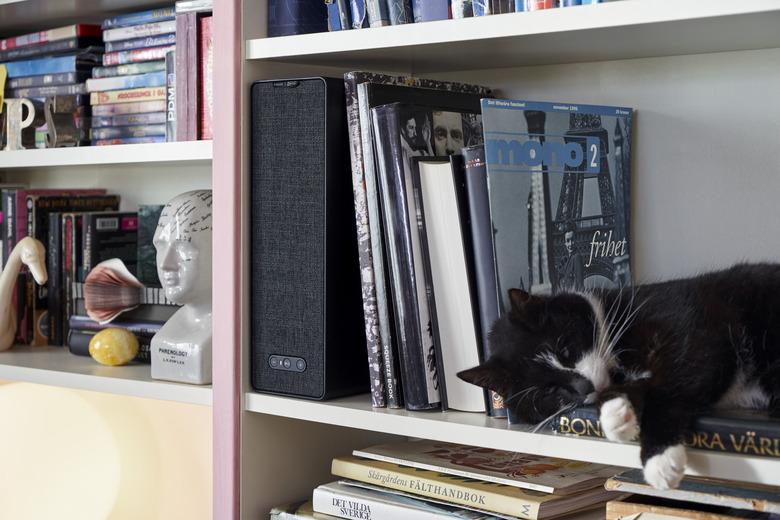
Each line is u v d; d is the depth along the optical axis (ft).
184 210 4.28
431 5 3.49
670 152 3.84
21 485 5.79
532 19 3.14
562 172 3.44
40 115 5.05
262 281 3.84
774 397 2.96
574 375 3.13
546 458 3.78
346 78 3.59
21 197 5.40
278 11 3.87
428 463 3.67
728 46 3.52
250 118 3.85
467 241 3.40
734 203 3.69
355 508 3.63
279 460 4.07
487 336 3.35
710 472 2.74
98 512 5.48
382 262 3.54
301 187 3.71
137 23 4.72
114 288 4.90
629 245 3.72
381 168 3.48
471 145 3.79
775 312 2.99
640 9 2.92
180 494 5.15
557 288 3.38
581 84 4.07
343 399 3.76
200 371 4.10
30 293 5.43
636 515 2.90
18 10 5.10
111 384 4.32
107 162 4.41
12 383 5.83
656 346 3.00
